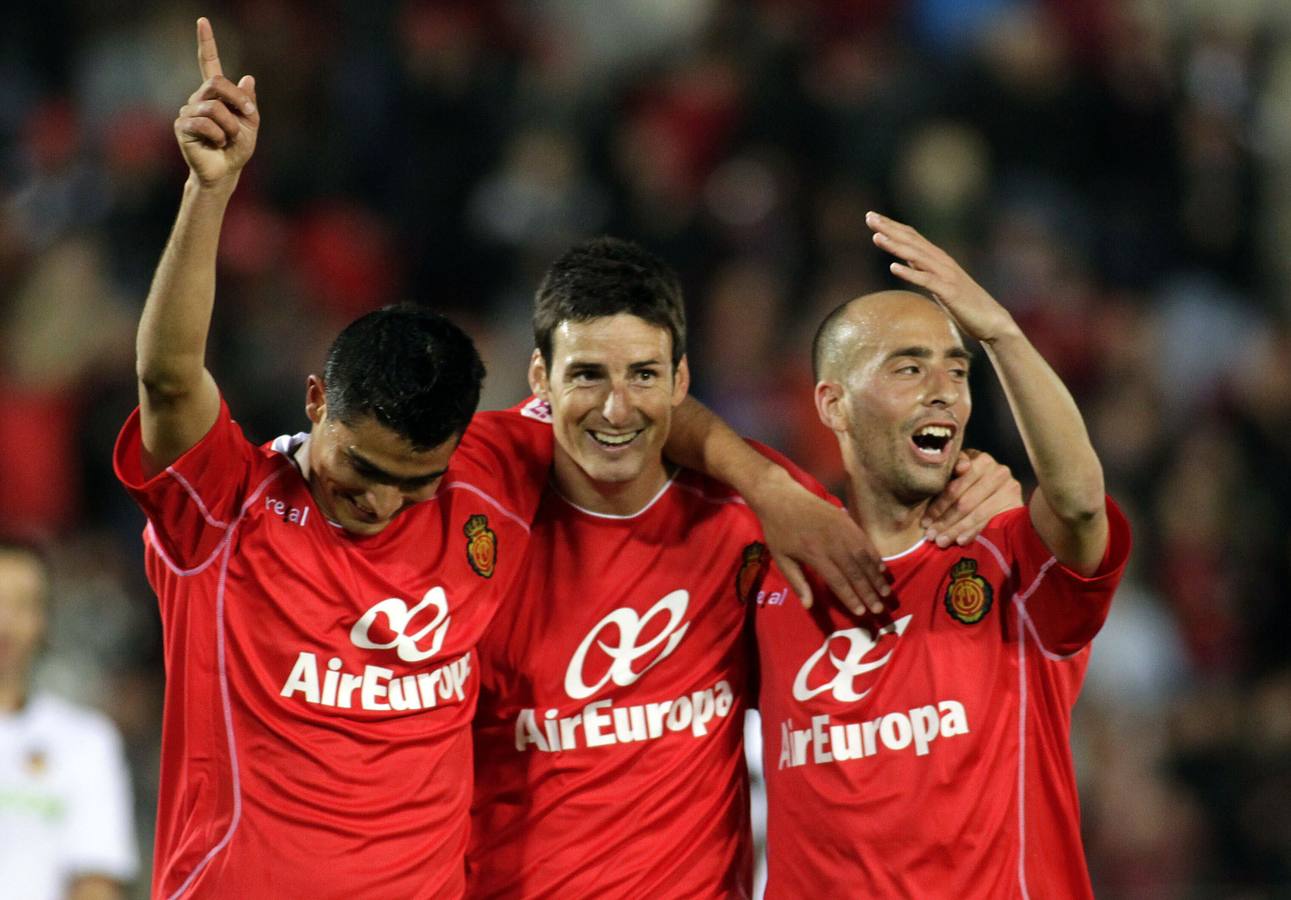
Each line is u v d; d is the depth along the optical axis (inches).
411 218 1637.6
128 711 1184.8
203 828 592.7
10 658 896.3
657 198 1628.9
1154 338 1653.5
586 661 653.3
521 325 1566.2
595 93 1732.3
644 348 621.0
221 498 586.6
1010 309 1601.9
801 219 1611.7
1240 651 1438.2
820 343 657.0
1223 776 1286.9
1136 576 1435.8
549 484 668.1
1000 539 630.5
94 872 893.2
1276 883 1226.6
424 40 1715.1
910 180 1622.8
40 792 887.1
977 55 1722.4
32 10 1734.7
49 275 1487.5
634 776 648.4
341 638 597.3
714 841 652.7
